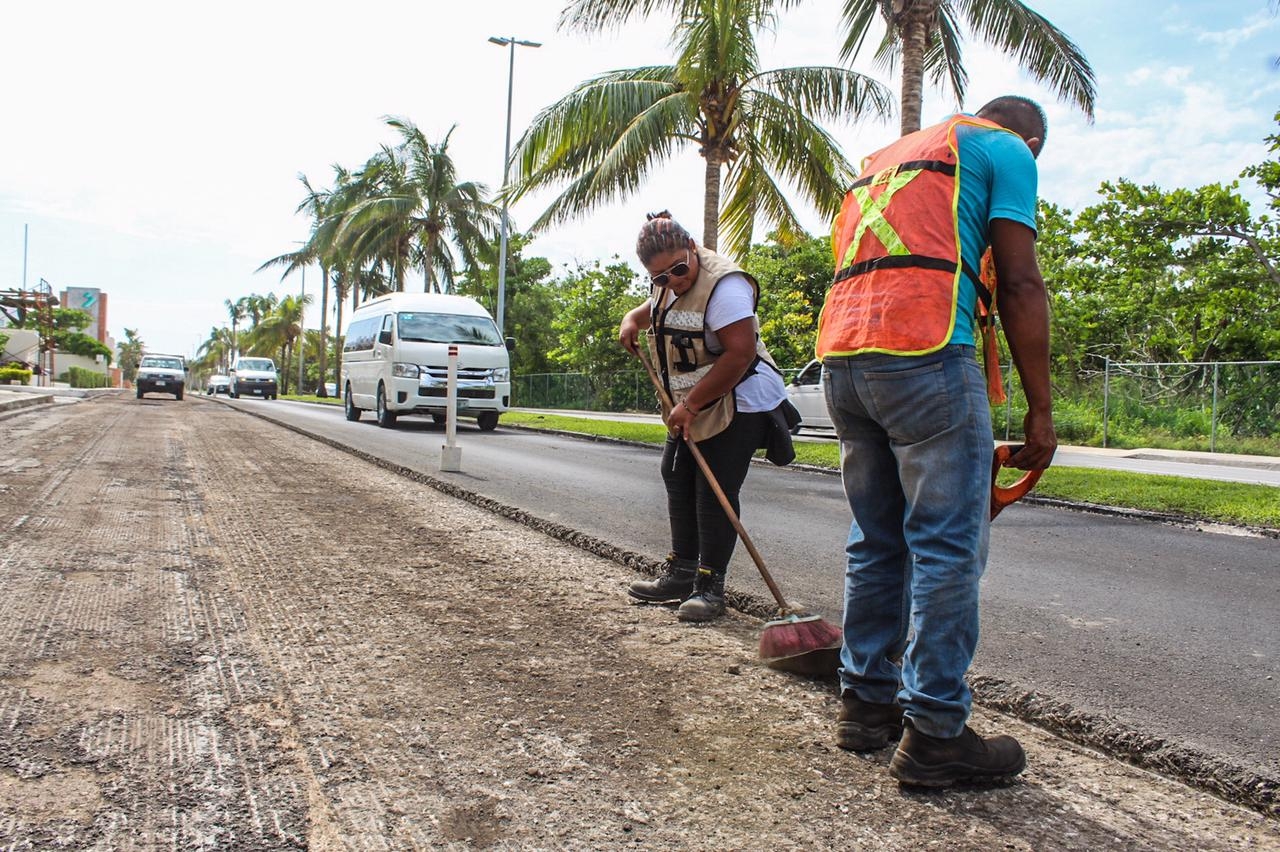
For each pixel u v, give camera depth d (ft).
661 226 11.10
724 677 9.68
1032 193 7.16
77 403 66.18
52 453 27.20
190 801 6.49
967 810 6.90
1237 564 17.33
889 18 37.83
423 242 115.96
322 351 160.86
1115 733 8.42
